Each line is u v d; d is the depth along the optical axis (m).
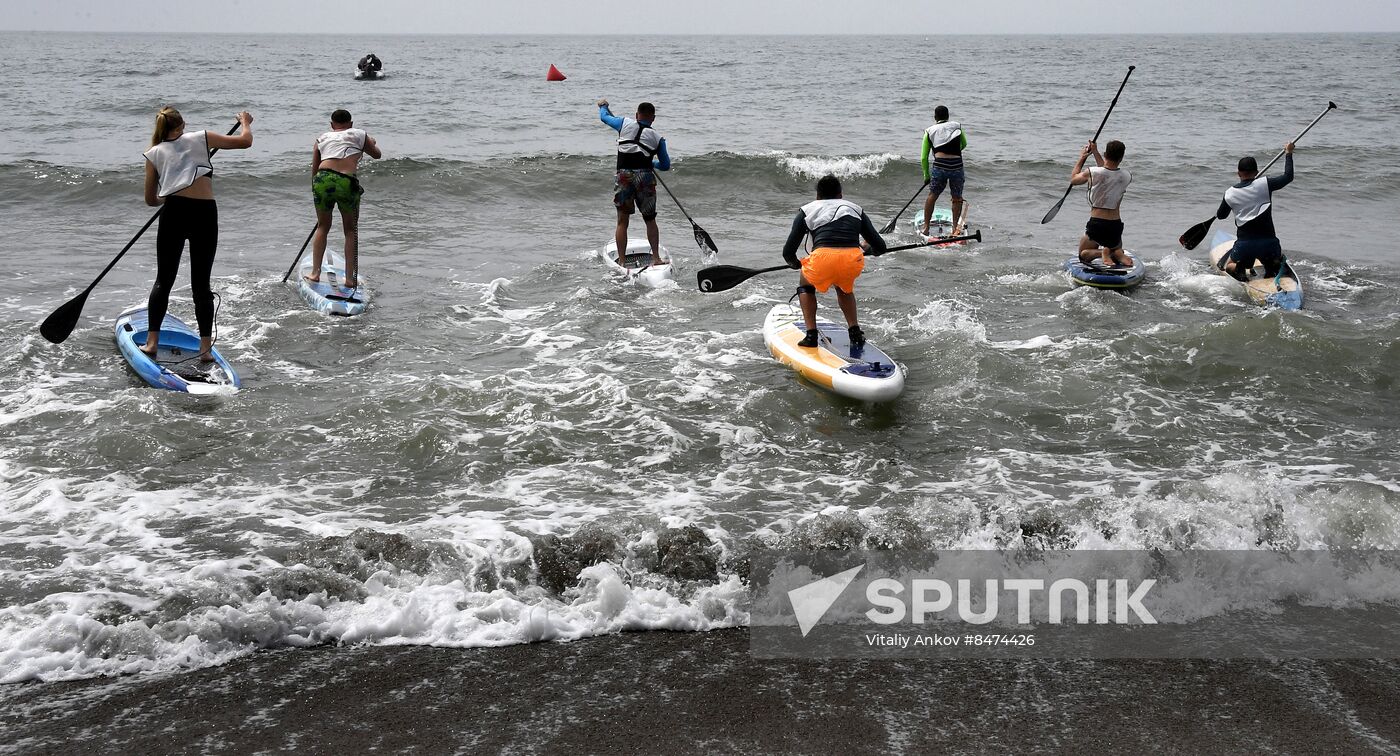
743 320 8.50
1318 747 3.23
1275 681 3.64
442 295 9.27
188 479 5.27
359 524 4.79
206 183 6.79
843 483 5.42
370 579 4.13
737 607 4.13
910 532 4.66
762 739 3.22
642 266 10.28
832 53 96.38
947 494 5.27
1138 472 5.58
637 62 69.44
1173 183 16.31
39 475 5.21
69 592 4.02
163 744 3.13
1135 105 32.84
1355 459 5.77
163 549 4.47
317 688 3.48
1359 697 3.54
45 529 4.63
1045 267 10.57
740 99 34.62
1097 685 3.60
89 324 7.90
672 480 5.41
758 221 13.53
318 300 8.55
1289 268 9.70
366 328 8.11
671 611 4.07
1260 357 7.30
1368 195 15.65
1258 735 3.29
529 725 3.28
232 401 6.35
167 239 6.74
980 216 13.96
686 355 7.54
